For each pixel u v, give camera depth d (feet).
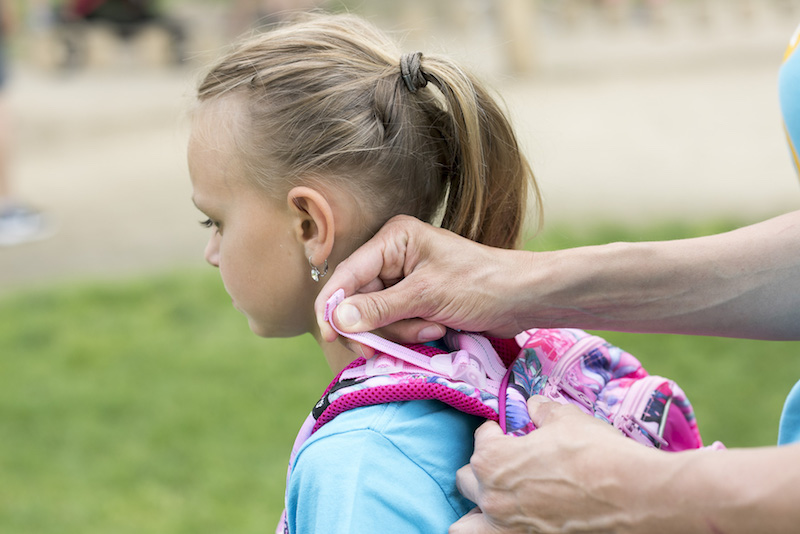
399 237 4.42
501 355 4.71
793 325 4.49
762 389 12.36
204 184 4.69
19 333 15.65
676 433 4.77
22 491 11.23
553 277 4.44
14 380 14.05
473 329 4.52
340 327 4.22
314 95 4.45
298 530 4.04
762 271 4.44
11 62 44.73
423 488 3.99
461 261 4.43
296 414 12.70
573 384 4.59
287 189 4.47
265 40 4.74
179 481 11.38
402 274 4.49
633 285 4.46
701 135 26.05
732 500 3.26
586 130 27.27
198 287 17.53
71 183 25.98
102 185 25.63
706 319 4.52
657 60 38.63
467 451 4.19
